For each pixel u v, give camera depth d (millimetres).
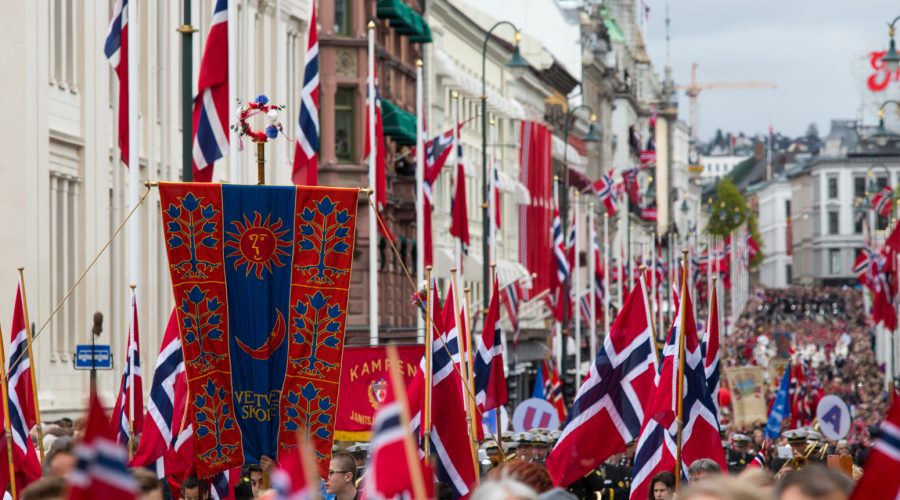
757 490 9461
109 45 30078
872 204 106312
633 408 23609
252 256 21516
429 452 22391
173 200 21344
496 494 10719
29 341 22250
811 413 62000
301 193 21547
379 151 43750
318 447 21531
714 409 22922
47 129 37938
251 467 21625
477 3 114000
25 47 36875
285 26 55094
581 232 131500
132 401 24516
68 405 39188
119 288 42438
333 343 21609
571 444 23547
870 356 129125
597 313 89875
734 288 183875
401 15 67375
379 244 65000
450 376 22484
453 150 58906
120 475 9023
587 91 151625
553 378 50156
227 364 21438
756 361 112250
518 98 106875
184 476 22984
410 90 73500
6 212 36906
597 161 157500
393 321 67812
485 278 55750
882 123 80812
